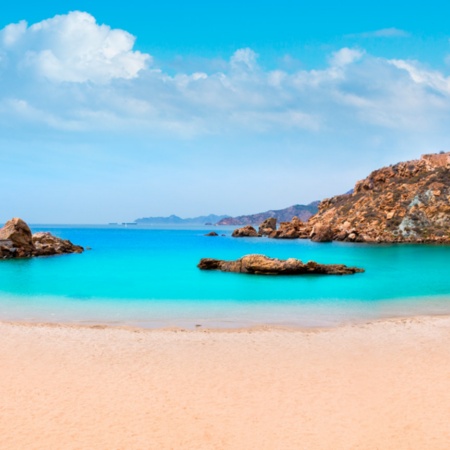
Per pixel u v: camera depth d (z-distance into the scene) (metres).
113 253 78.50
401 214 112.00
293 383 15.05
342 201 141.88
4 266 55.25
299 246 98.88
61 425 11.90
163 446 10.87
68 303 30.69
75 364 16.95
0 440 11.02
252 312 27.81
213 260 51.31
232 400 13.65
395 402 13.48
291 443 11.05
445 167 122.06
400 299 32.62
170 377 15.59
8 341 20.16
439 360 17.58
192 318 25.97
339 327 23.56
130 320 25.39
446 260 64.88
